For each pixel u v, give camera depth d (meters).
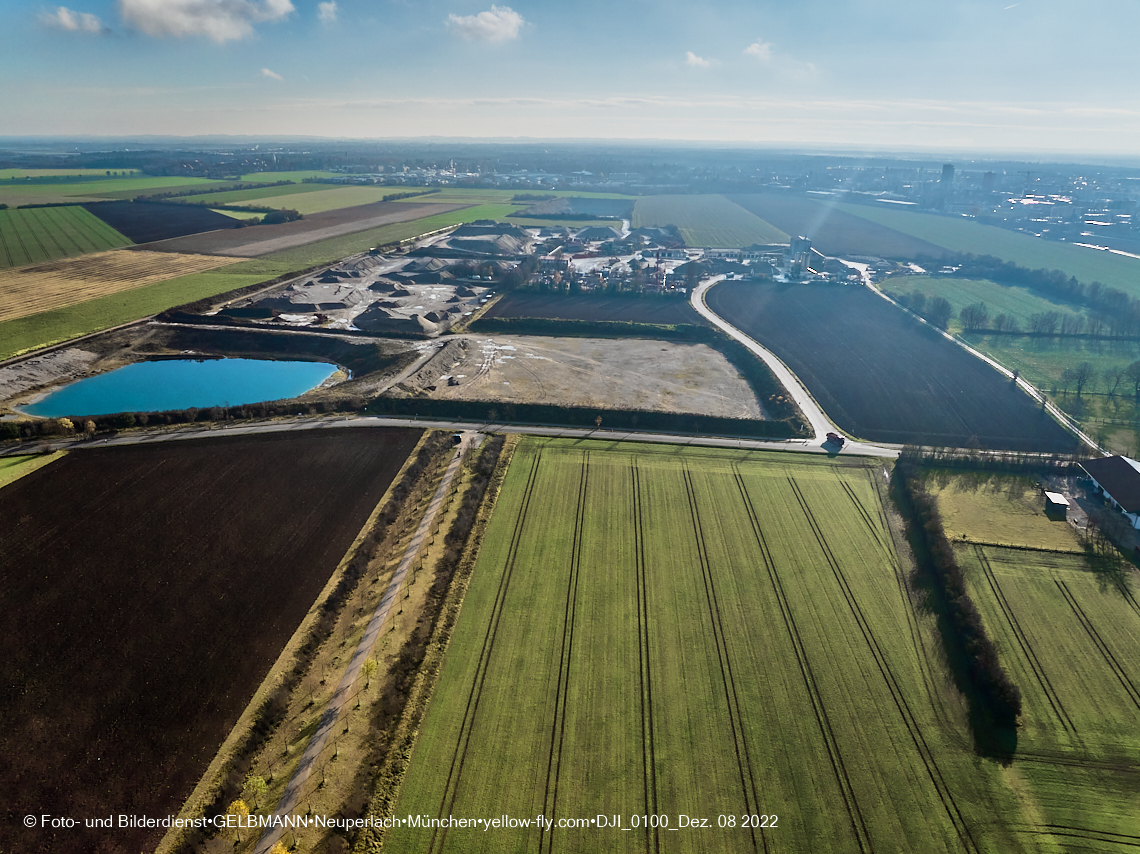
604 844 37.78
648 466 81.62
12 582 56.94
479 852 37.12
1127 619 56.69
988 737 45.47
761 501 74.12
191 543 63.38
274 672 48.78
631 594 58.56
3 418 90.00
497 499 73.31
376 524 67.12
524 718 45.78
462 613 55.69
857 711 47.19
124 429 86.25
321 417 93.19
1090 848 38.25
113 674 48.00
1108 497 74.62
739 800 40.56
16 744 42.38
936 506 71.88
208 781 40.62
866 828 39.12
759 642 53.41
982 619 56.44
